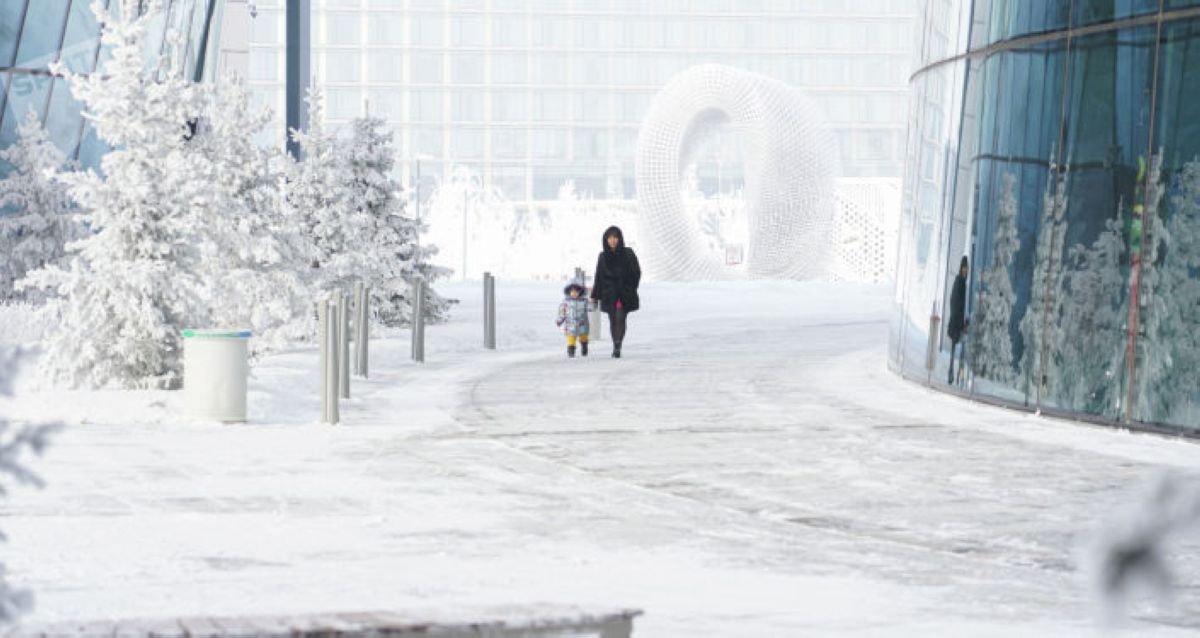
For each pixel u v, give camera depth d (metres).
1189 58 50.34
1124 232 53.19
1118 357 53.34
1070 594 26.14
